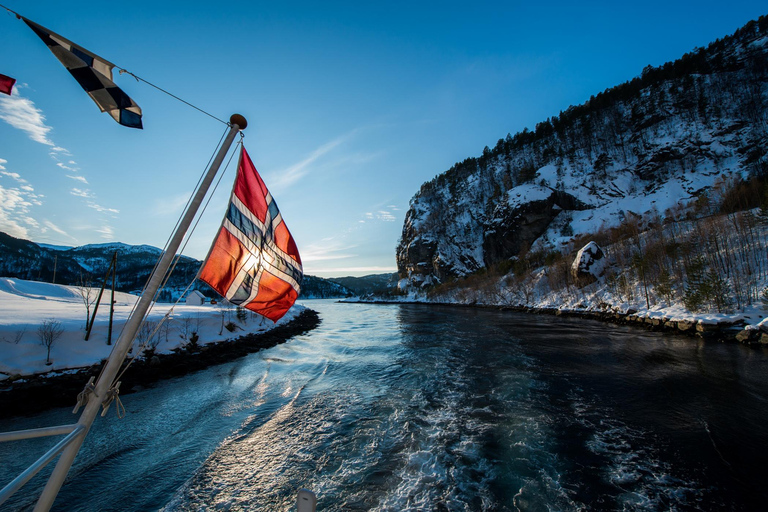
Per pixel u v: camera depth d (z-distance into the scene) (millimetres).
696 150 99375
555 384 13969
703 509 6355
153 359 18109
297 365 19609
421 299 121375
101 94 3064
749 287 28297
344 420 10734
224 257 4152
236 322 31531
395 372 16828
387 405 11977
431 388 13836
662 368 16172
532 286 66812
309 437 9602
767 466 7719
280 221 4855
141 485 7414
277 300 4711
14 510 6883
